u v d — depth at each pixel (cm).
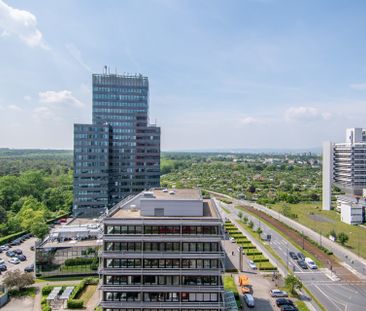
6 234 17112
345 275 12081
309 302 9906
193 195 9931
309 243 15988
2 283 10775
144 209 8719
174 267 8100
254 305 9712
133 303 8038
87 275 12062
